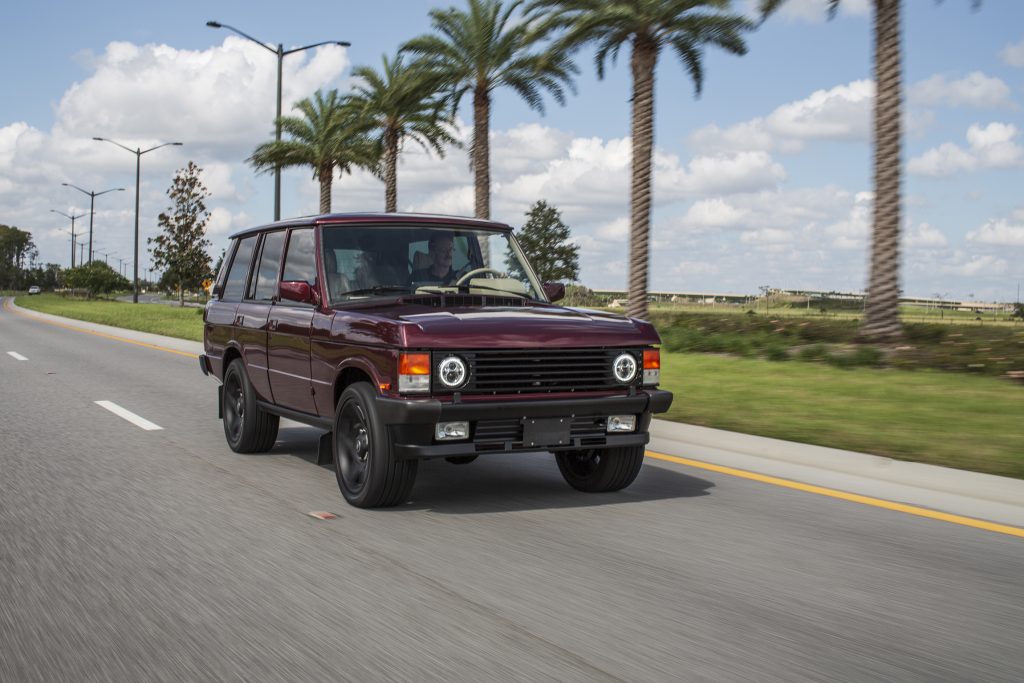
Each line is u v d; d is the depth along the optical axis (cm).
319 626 399
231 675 348
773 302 6216
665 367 1572
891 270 1791
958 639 388
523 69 2970
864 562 503
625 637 387
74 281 10069
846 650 374
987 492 673
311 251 731
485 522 592
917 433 904
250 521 589
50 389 1370
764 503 651
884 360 1548
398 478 608
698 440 923
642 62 2477
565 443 622
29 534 553
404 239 730
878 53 1836
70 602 431
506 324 612
